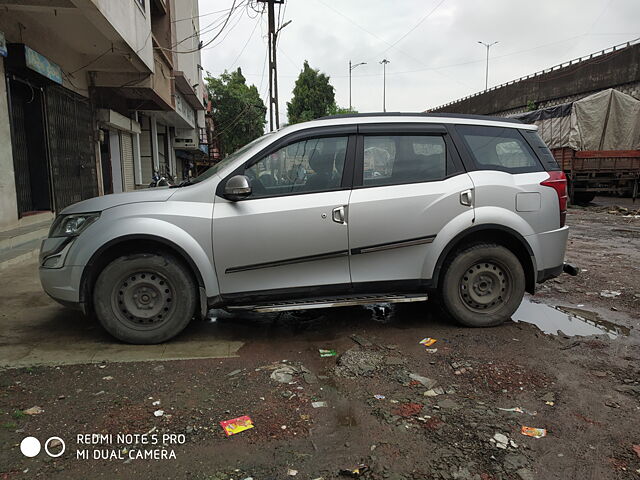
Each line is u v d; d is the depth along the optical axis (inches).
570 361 145.8
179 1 887.1
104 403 117.0
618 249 343.6
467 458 96.9
